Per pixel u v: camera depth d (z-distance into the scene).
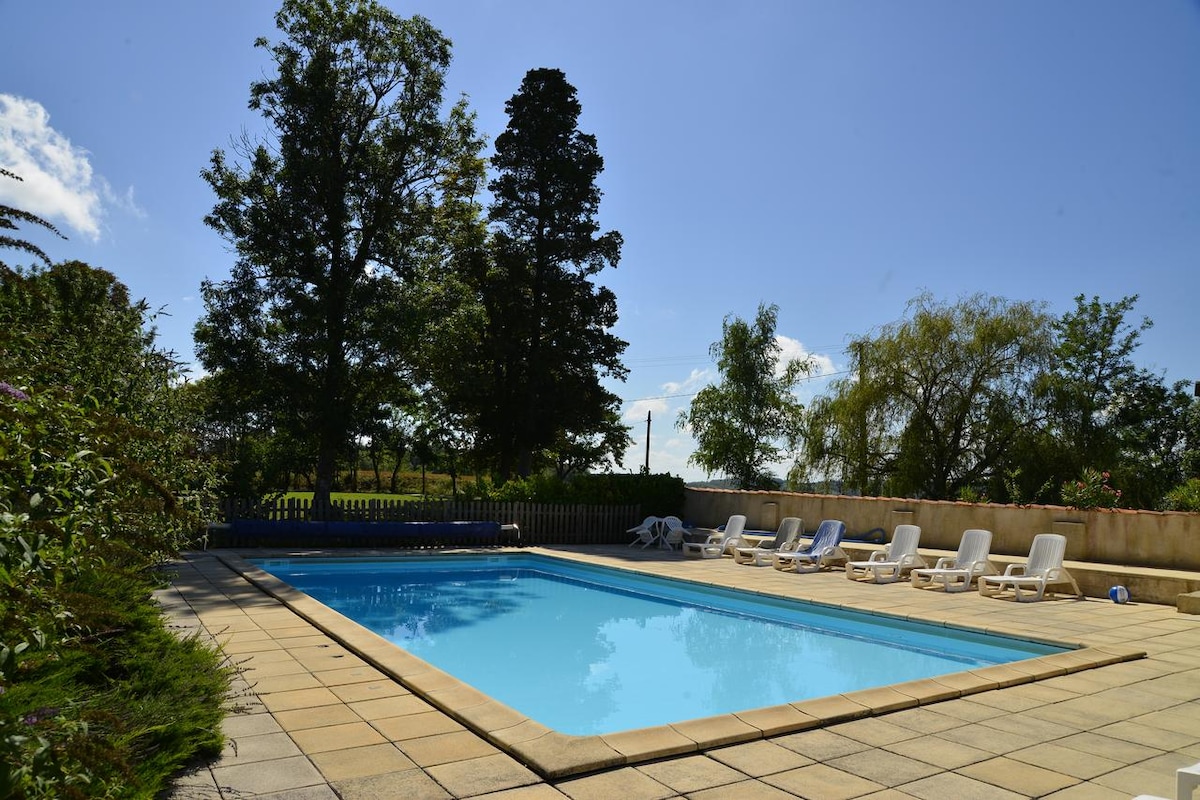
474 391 27.45
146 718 3.94
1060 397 23.59
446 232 24.94
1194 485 15.14
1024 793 4.16
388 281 22.12
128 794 3.09
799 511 17.72
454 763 4.39
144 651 4.98
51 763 2.08
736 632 10.61
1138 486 23.70
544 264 29.84
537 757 4.38
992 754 4.77
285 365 21.31
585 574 15.46
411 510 18.38
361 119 22.45
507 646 9.68
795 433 30.28
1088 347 35.97
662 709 7.16
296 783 4.04
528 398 28.89
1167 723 5.46
